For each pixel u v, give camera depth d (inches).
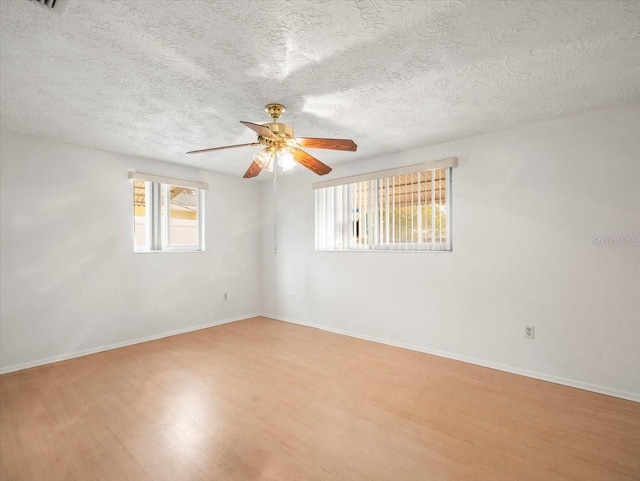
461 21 59.5
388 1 54.1
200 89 85.0
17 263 118.8
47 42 65.0
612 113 97.0
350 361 125.6
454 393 98.5
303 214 182.4
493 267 118.1
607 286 97.7
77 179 132.6
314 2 54.2
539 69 76.1
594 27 61.3
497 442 74.3
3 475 63.9
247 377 111.1
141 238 158.4
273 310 199.3
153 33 62.4
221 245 184.4
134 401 94.1
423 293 135.5
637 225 93.4
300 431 79.0
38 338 122.8
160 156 148.9
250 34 62.7
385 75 78.5
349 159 155.3
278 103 93.2
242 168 173.8
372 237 152.6
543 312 108.2
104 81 80.7
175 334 163.3
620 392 95.4
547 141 107.4
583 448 71.9
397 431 78.8
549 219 107.1
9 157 117.0
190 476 63.8
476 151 122.0
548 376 107.2
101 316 138.8
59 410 89.0
